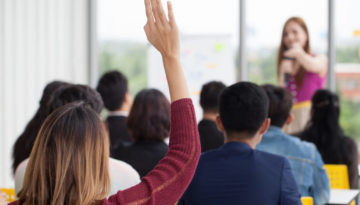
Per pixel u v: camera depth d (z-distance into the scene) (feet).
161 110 9.18
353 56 18.38
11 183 18.99
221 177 6.18
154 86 20.30
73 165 3.38
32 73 19.30
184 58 19.97
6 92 19.04
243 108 6.28
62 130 3.44
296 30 18.86
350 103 18.49
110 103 12.28
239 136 6.37
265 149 8.75
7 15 19.01
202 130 10.09
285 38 19.03
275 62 19.25
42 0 19.38
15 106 19.13
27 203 3.43
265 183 6.02
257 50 19.44
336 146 12.31
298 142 8.76
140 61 20.38
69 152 3.39
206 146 9.97
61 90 6.77
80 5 20.08
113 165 6.12
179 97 3.63
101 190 3.52
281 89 9.21
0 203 5.17
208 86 10.37
